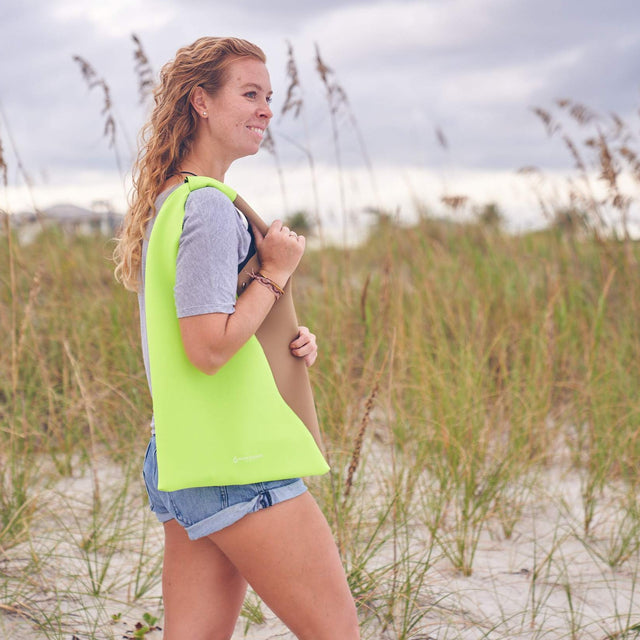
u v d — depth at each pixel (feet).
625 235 19.20
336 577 5.78
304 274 23.44
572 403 15.48
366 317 17.37
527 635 8.77
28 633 8.49
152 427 6.26
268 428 5.69
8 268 18.10
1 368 15.10
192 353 5.41
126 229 6.45
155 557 10.55
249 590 9.75
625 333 17.89
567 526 11.78
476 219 24.21
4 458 13.19
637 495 12.46
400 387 14.92
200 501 5.62
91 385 15.29
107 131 15.99
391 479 12.13
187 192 5.66
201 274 5.37
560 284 19.30
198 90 6.08
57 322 16.96
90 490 12.85
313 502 5.88
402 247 22.61
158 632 8.76
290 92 16.15
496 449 13.33
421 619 8.99
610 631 8.82
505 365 16.43
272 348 6.08
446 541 10.81
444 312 18.80
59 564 10.09
